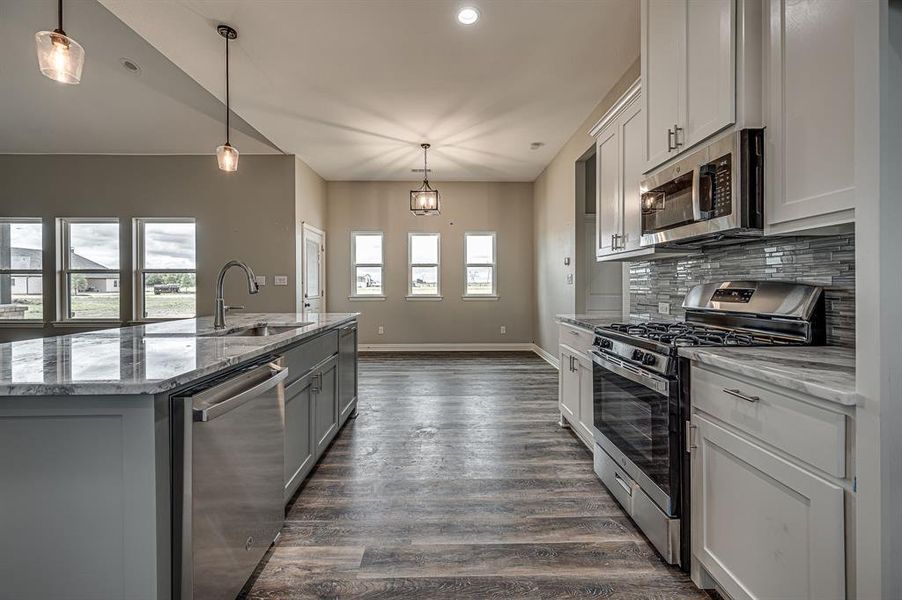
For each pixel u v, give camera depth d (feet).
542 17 9.18
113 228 18.35
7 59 12.78
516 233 23.31
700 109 5.82
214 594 4.25
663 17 6.80
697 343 5.41
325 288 22.80
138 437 3.59
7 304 18.29
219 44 10.14
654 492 5.67
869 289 3.00
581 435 9.09
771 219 4.89
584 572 5.43
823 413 3.30
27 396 3.56
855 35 3.12
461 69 11.31
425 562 5.63
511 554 5.80
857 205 3.10
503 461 8.82
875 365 2.94
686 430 5.22
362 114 14.25
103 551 3.61
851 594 3.14
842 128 3.93
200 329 7.91
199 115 15.60
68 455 3.59
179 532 3.84
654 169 7.23
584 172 15.93
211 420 4.17
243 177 18.33
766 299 5.93
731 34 5.15
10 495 3.61
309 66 11.16
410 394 14.15
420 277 23.44
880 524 2.91
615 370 6.73
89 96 14.58
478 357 21.20
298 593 5.08
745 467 4.21
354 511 6.91
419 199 17.70
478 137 16.37
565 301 17.35
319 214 21.86
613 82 12.02
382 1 8.67
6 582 3.62
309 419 7.74
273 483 5.68
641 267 10.67
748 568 4.17
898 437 2.90
